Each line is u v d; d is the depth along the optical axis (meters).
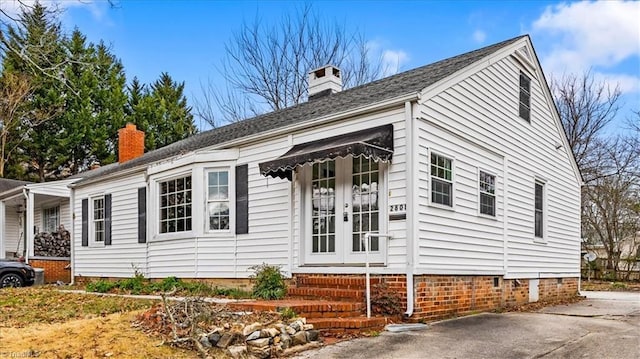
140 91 37.97
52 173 32.75
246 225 11.19
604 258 26.31
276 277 9.76
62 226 21.62
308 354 6.33
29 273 15.63
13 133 30.00
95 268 15.72
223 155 11.68
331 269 9.44
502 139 11.35
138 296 10.89
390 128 8.87
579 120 28.59
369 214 9.14
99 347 6.03
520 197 12.00
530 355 6.20
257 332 6.35
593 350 6.47
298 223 10.17
